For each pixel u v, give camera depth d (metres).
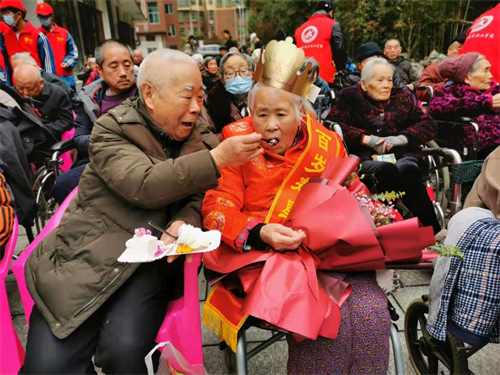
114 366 1.20
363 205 1.33
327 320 1.14
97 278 1.21
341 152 1.55
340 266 1.25
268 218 1.42
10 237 1.50
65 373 1.17
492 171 1.51
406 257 1.25
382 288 1.39
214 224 1.36
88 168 1.35
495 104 2.73
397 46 5.07
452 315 1.39
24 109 2.84
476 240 1.35
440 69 2.96
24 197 2.21
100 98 2.56
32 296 1.25
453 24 9.98
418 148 2.69
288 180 1.45
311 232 1.24
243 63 2.89
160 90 1.27
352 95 2.67
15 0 4.48
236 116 2.94
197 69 1.32
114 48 2.42
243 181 1.50
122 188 1.21
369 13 10.81
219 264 1.31
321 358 1.24
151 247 1.17
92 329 1.24
